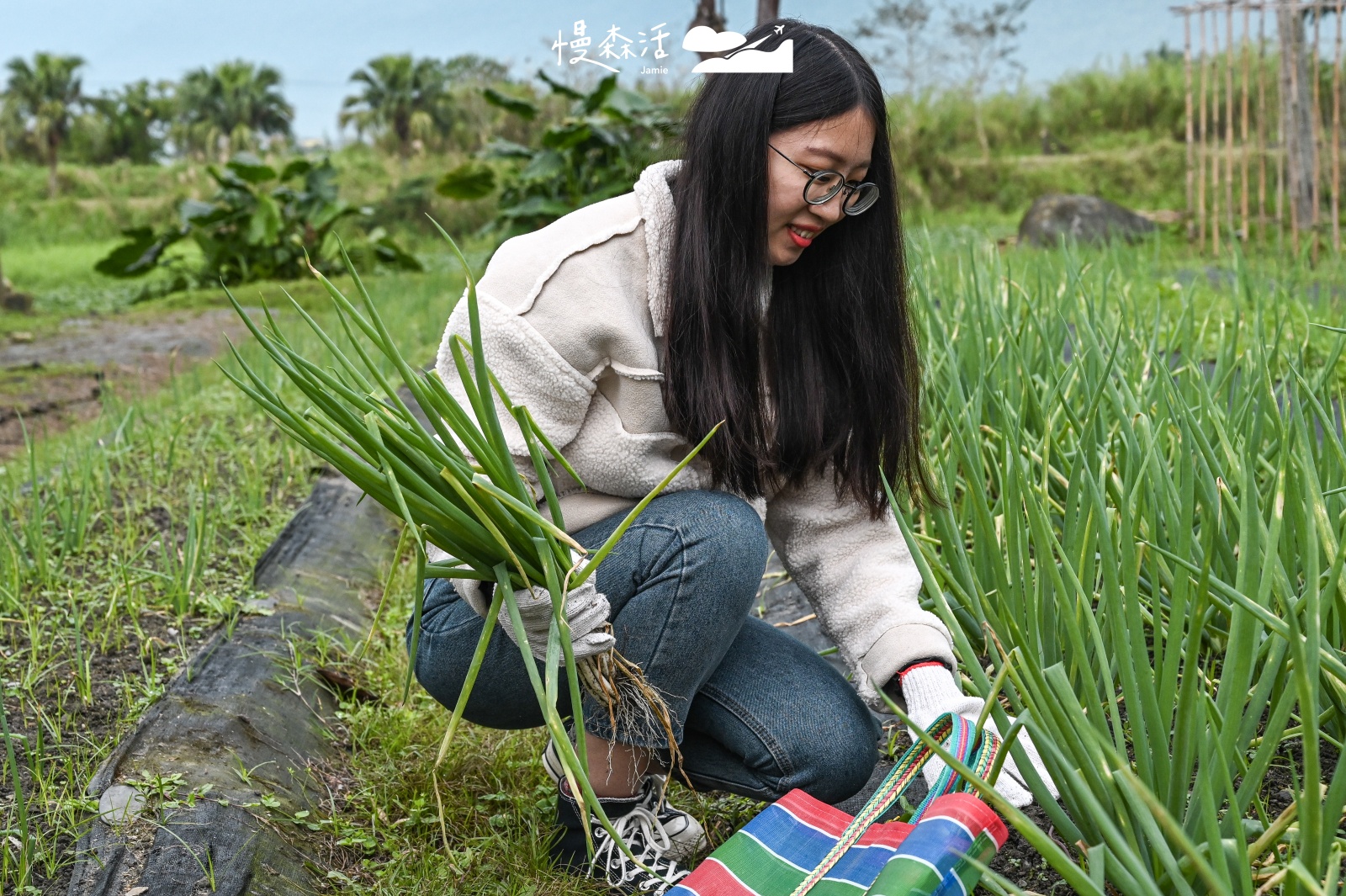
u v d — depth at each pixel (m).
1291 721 1.76
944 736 1.33
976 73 19.77
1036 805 1.72
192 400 4.38
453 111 32.94
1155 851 1.12
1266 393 2.05
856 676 1.66
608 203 1.51
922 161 16.92
